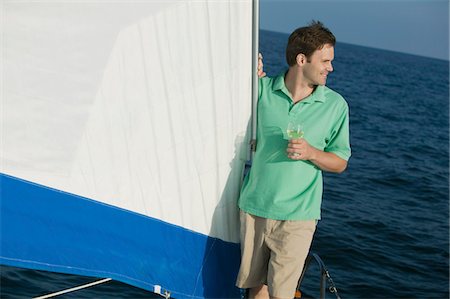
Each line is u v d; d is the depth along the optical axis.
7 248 3.40
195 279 4.15
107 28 3.44
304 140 3.99
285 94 4.14
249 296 4.55
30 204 3.42
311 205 4.21
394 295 10.18
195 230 4.07
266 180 4.16
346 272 10.73
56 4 3.29
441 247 12.94
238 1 3.84
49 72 3.33
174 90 3.76
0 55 3.22
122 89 3.56
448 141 28.47
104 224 3.66
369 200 16.08
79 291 7.88
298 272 4.24
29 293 7.81
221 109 3.96
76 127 3.45
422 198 17.23
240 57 3.93
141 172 3.74
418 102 42.53
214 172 4.05
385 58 122.44
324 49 4.05
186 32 3.72
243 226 4.25
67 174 3.48
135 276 3.86
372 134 27.11
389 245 12.59
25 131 3.33
